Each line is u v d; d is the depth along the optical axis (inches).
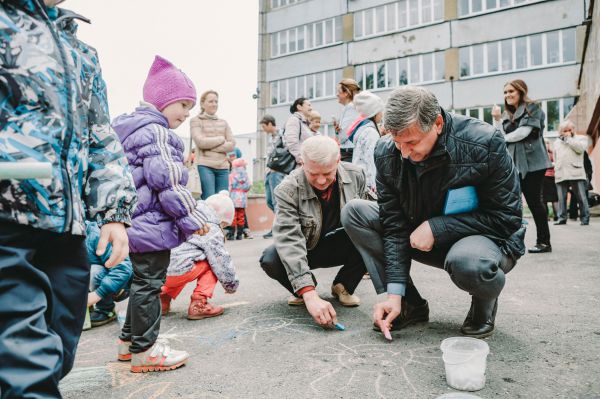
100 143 55.6
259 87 1111.0
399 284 94.6
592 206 420.5
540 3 797.2
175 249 116.9
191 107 99.0
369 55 967.6
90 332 113.0
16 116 44.4
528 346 87.6
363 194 124.1
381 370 80.5
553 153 388.2
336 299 131.3
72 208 47.3
